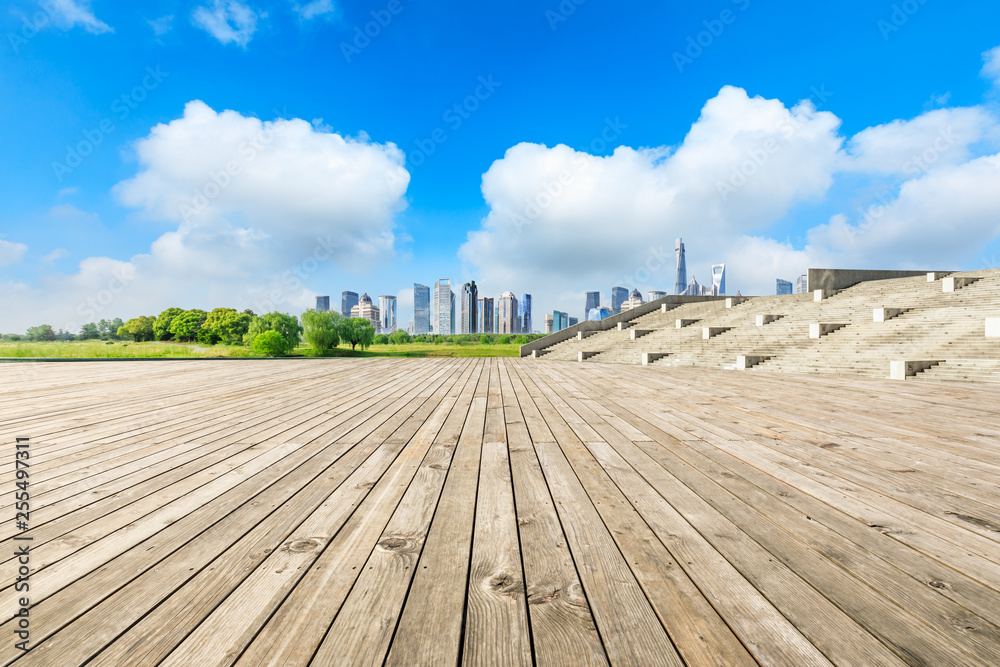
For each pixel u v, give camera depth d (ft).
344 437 15.02
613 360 65.98
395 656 4.55
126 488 9.85
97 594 5.64
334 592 5.71
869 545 7.03
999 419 18.21
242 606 5.41
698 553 6.75
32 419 18.29
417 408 21.22
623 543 7.10
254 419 18.37
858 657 4.53
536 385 31.53
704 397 24.98
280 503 8.93
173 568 6.31
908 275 70.95
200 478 10.56
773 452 12.93
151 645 4.71
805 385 31.37
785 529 7.64
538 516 8.23
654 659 4.50
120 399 24.03
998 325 36.83
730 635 4.87
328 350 135.33
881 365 38.45
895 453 12.79
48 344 70.28
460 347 177.78
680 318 76.02
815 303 65.98
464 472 11.04
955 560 6.55
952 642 4.75
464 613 5.28
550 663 4.44
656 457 12.41
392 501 9.04
